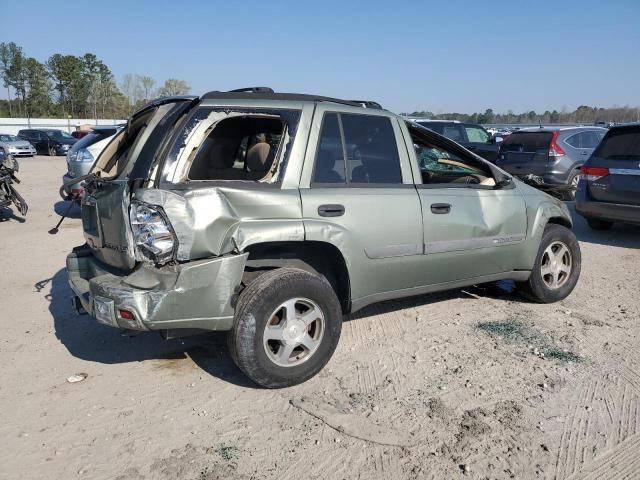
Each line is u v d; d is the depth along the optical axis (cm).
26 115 7150
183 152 351
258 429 330
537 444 313
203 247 336
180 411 350
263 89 409
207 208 338
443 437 320
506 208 481
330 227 377
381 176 420
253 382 386
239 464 298
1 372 405
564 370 400
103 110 7325
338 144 398
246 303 349
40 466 297
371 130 420
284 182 371
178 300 330
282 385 370
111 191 354
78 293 378
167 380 391
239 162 446
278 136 431
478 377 390
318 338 380
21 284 618
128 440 320
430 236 430
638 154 775
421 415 342
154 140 366
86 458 304
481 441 316
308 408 351
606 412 345
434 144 486
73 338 467
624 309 526
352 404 356
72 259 405
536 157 1173
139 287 332
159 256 332
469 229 454
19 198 999
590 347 439
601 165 809
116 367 412
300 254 397
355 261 394
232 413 347
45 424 337
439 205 436
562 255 540
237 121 430
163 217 328
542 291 527
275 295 354
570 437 319
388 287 423
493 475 288
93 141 1041
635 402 356
